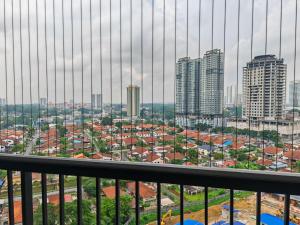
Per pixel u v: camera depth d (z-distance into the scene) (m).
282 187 0.94
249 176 0.96
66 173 1.18
